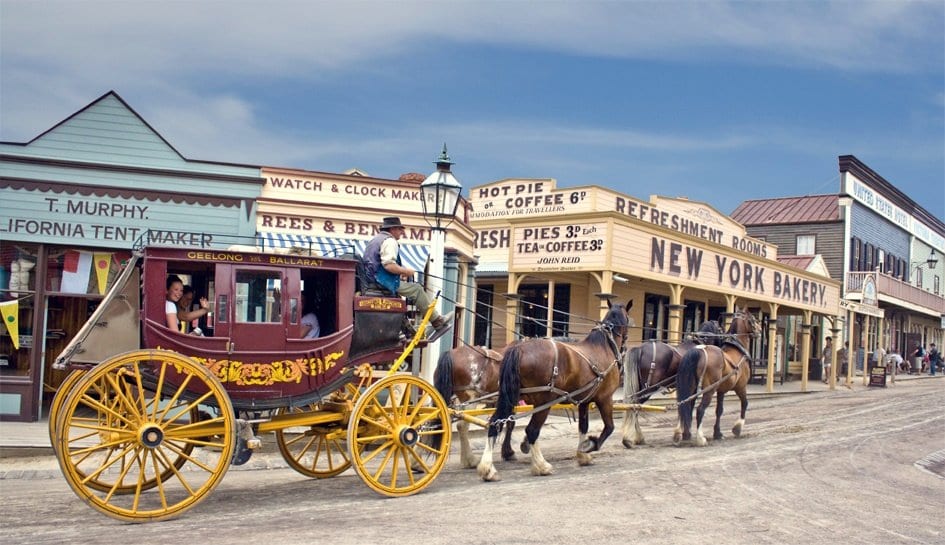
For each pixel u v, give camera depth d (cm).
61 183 1400
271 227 1508
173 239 1452
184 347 819
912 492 1040
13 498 890
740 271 2534
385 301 928
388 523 767
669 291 2688
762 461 1221
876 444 1463
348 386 977
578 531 759
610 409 1163
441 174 1175
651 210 2480
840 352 3625
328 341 884
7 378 1374
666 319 2694
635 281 2500
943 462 1329
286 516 794
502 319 2509
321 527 747
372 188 1599
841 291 3944
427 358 1459
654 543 729
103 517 788
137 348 831
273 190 1526
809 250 4078
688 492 965
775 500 938
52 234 1396
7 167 1383
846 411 2114
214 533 719
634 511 853
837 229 4006
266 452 1238
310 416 917
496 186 2464
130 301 838
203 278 963
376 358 930
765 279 2692
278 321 859
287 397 868
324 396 889
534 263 2048
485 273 2397
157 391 782
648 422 1838
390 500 883
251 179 1500
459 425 1144
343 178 1579
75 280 1420
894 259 4709
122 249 1438
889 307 4612
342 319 898
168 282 855
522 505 864
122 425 830
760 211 4369
